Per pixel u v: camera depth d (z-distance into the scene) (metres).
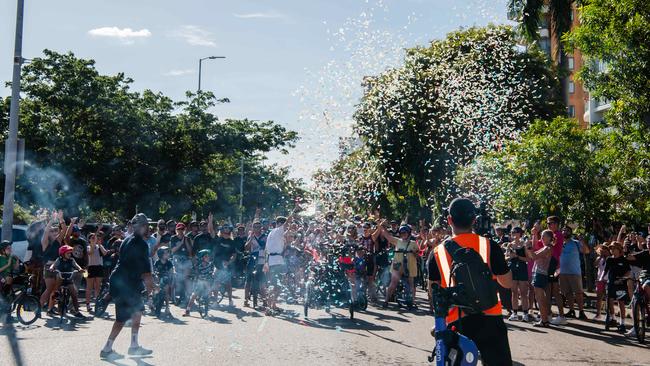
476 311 5.02
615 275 13.63
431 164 27.00
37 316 13.71
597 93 17.59
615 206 20.16
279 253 15.56
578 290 15.56
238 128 45.25
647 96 16.91
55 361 9.40
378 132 23.95
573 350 11.09
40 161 36.69
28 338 11.62
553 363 9.86
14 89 18.38
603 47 17.14
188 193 44.16
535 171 21.22
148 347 10.72
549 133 21.91
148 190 41.34
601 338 12.59
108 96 39.41
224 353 10.19
